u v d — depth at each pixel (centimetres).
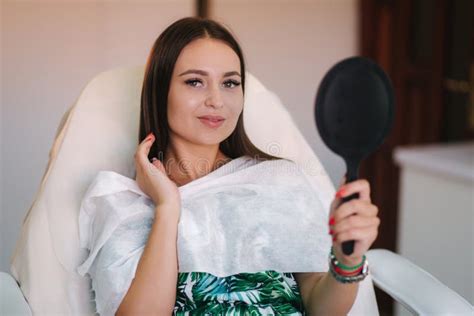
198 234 110
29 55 234
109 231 108
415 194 202
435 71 267
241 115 123
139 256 106
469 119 263
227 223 112
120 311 104
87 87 129
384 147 271
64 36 236
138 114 129
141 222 110
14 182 239
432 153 202
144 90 117
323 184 131
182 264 108
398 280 116
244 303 108
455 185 185
